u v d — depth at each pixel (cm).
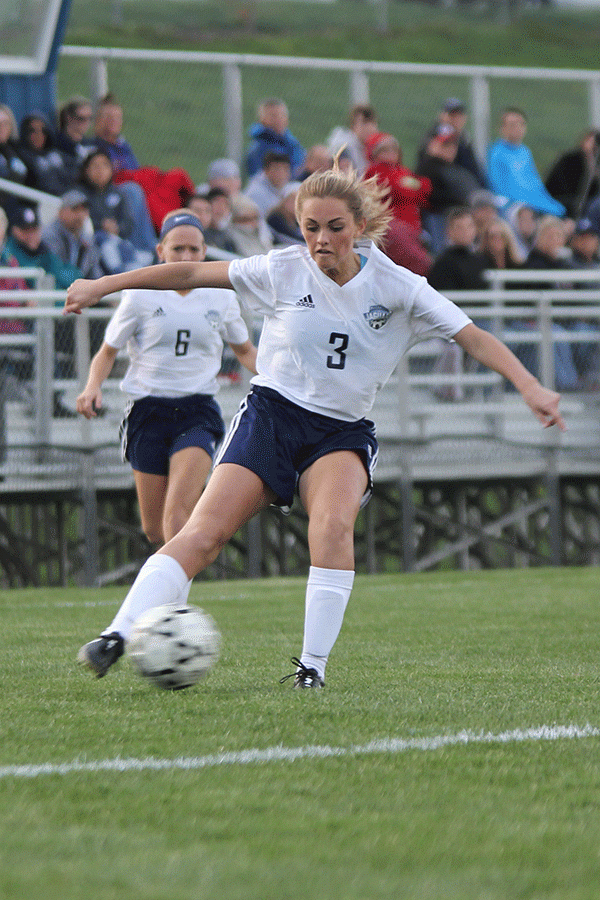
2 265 4262
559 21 11769
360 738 1266
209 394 2402
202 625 1502
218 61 5450
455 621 2516
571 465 4812
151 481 2414
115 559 4516
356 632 2323
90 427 4084
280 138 5506
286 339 1557
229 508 1535
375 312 1539
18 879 814
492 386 4612
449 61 10925
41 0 5119
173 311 2345
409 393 4494
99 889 795
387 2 11031
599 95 6159
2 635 2281
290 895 787
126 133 6812
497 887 809
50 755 1180
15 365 4009
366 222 1522
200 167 6812
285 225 4869
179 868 840
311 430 1573
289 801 1016
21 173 4644
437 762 1163
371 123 5375
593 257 5281
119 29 8700
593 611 2700
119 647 1459
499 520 4675
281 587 3444
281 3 10375
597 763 1164
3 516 4212
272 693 1541
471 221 4694
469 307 4666
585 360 4794
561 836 926
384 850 887
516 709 1442
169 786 1061
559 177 6047
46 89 5241
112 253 4353
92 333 4091
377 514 4762
